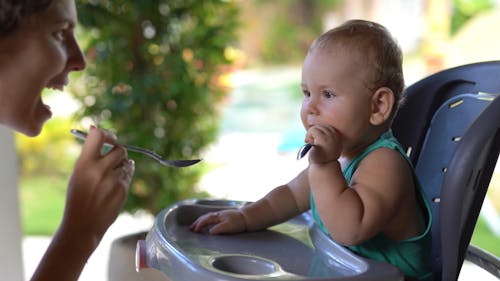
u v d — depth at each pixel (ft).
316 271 2.81
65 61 2.82
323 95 3.18
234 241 3.21
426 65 12.96
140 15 6.87
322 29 15.35
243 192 11.12
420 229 3.17
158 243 2.98
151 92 6.93
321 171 2.96
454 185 2.64
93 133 2.98
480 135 2.61
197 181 7.55
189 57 7.14
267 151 13.70
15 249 6.18
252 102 15.66
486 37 12.30
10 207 6.10
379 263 2.72
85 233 2.89
